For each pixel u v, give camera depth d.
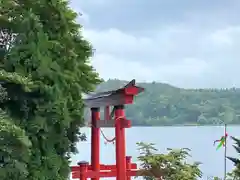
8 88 7.69
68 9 9.28
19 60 7.78
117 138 12.07
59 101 8.06
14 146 6.99
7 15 8.11
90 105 13.65
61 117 8.26
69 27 9.27
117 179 11.95
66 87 8.34
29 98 7.81
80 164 12.51
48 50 8.26
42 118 7.98
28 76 7.67
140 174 10.20
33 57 7.82
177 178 9.65
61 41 8.82
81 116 9.17
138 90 11.65
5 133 6.82
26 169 7.52
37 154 8.00
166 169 9.80
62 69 8.48
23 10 8.25
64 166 8.92
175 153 10.09
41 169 8.11
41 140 8.21
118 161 12.00
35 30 8.09
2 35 8.23
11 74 7.32
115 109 12.24
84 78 9.51
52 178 8.28
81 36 9.57
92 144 13.59
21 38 7.92
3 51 8.12
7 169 7.10
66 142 8.78
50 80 8.06
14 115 7.79
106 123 12.81
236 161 7.44
